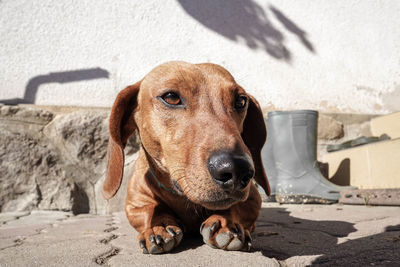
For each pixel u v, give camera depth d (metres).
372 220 0.58
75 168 0.93
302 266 0.35
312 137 0.98
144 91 0.46
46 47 0.98
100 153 0.96
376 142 0.94
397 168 0.87
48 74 0.98
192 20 1.09
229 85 0.44
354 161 1.02
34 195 0.87
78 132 0.95
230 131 0.38
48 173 0.90
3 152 0.87
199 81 0.43
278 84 1.15
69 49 1.00
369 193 0.82
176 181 0.41
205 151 0.36
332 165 1.12
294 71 1.17
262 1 1.16
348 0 1.23
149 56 1.05
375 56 1.23
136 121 0.49
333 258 0.36
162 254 0.39
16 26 0.96
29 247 0.46
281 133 0.99
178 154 0.40
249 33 1.14
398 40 1.25
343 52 1.21
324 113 1.17
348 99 1.20
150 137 0.45
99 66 1.01
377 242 0.41
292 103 1.15
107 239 0.50
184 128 0.41
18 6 0.96
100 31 1.02
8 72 0.95
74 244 0.46
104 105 1.01
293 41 1.18
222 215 0.42
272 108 1.13
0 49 0.95
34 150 0.90
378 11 1.25
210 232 0.39
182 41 1.08
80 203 0.92
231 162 0.34
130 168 0.95
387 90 1.23
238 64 1.12
